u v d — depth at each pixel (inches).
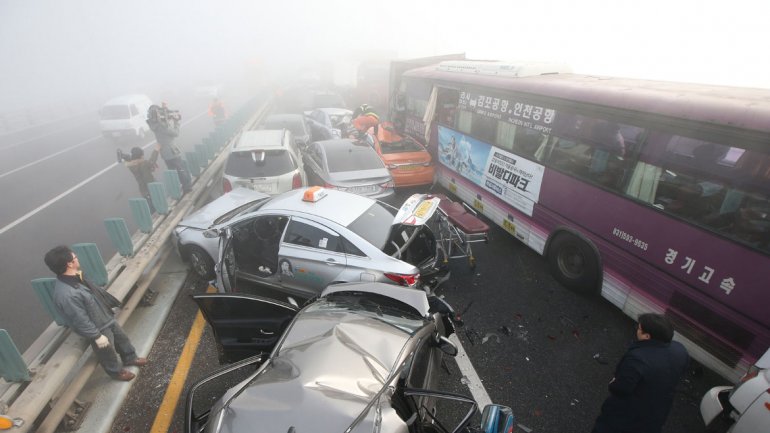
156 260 253.4
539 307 230.5
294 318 147.9
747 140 145.4
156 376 181.2
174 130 337.7
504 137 288.2
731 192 151.9
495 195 306.2
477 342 202.4
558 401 168.4
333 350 118.0
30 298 245.9
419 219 193.8
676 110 169.2
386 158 374.9
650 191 183.8
